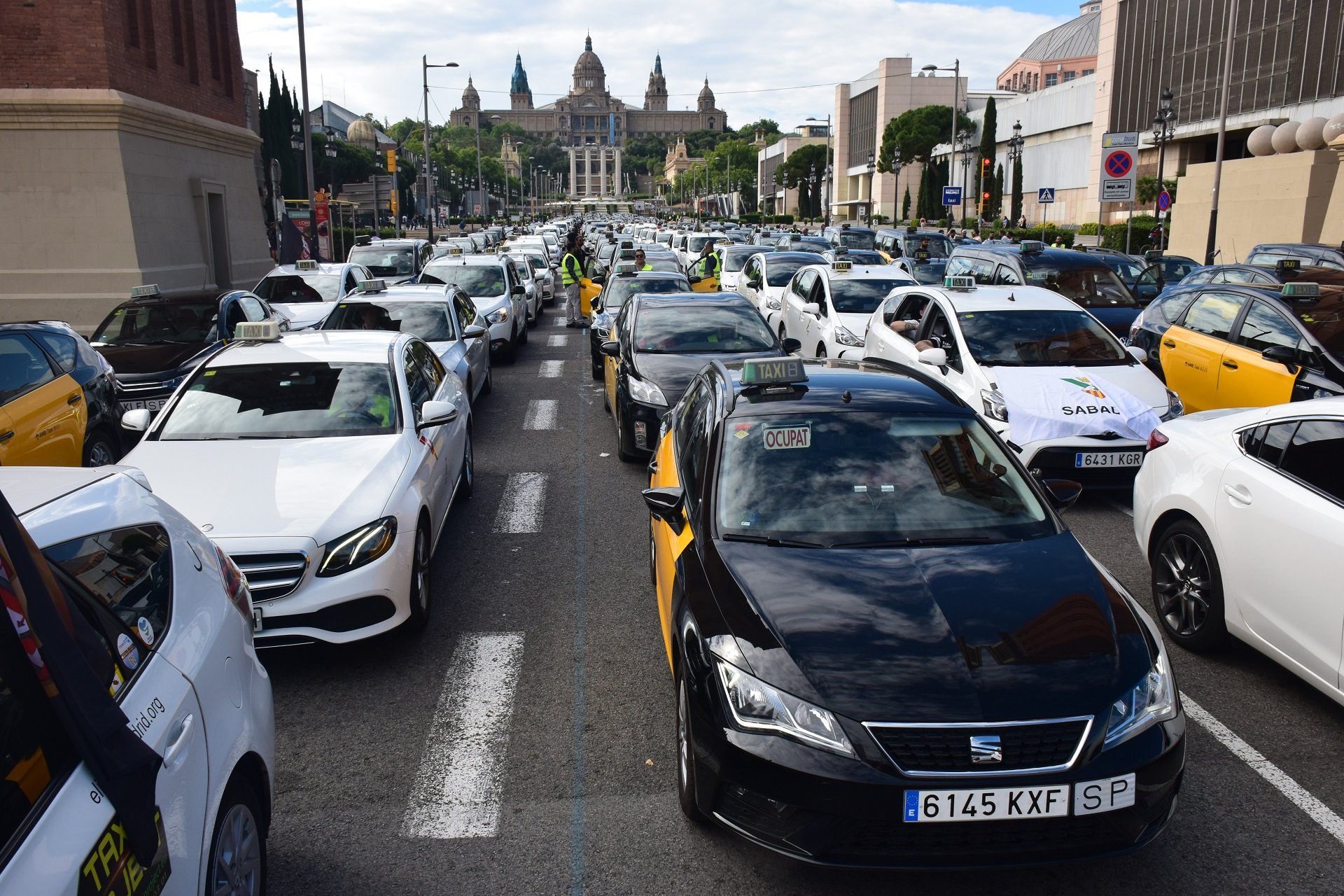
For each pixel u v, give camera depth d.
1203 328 10.42
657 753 4.63
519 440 11.53
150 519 3.23
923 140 81.75
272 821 4.11
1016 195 65.75
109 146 21.03
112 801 2.34
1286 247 18.05
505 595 6.65
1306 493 4.83
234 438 6.40
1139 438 8.34
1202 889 3.63
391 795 4.29
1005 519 4.47
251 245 29.23
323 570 5.28
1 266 20.98
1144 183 54.16
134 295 12.66
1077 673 3.49
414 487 6.01
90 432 9.02
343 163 91.25
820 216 109.44
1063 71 132.75
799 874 3.74
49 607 2.36
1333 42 44.00
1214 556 5.45
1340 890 3.61
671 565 4.78
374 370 7.10
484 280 19.17
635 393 9.83
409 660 5.66
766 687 3.50
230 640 3.27
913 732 3.34
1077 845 3.37
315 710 5.09
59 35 20.61
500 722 4.94
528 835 3.99
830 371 5.76
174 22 25.09
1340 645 4.49
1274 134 36.31
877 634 3.66
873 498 4.54
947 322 10.02
